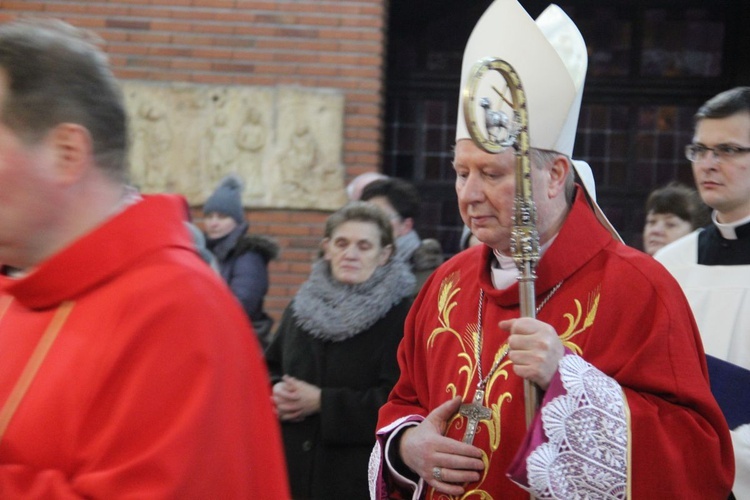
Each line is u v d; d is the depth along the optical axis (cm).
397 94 820
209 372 137
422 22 817
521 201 207
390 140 822
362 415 320
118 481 129
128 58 666
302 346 335
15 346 144
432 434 220
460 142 219
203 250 313
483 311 233
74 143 142
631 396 207
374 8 665
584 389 202
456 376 231
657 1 815
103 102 146
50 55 143
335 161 663
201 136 664
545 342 203
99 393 135
